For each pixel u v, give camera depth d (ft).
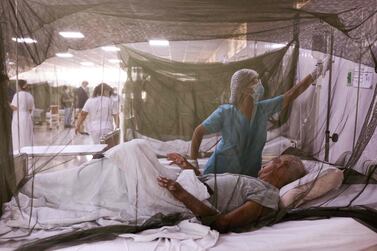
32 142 5.07
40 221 4.84
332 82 5.71
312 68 5.60
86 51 5.17
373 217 5.47
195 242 4.60
